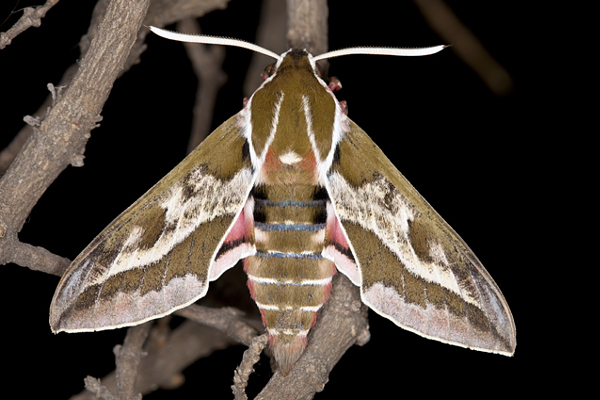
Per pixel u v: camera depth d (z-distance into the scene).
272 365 0.29
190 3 0.31
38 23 0.27
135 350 0.30
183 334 0.32
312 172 0.28
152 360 0.32
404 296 0.28
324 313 0.29
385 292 0.28
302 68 0.28
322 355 0.28
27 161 0.28
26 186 0.28
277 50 0.32
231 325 0.30
